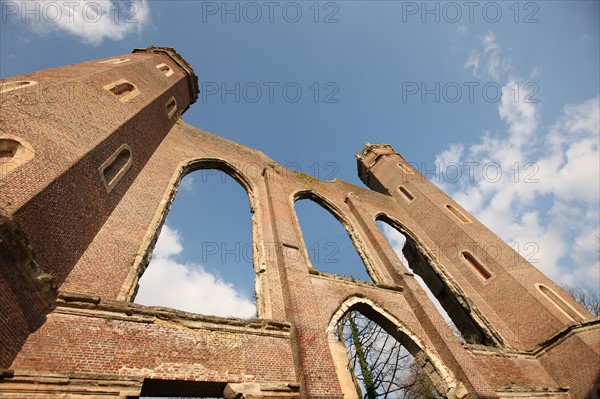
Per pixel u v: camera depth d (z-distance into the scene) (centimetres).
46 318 798
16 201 761
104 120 1285
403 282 1645
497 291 1945
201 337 980
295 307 1174
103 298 895
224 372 937
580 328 1588
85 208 1053
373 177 3434
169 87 2069
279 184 1923
